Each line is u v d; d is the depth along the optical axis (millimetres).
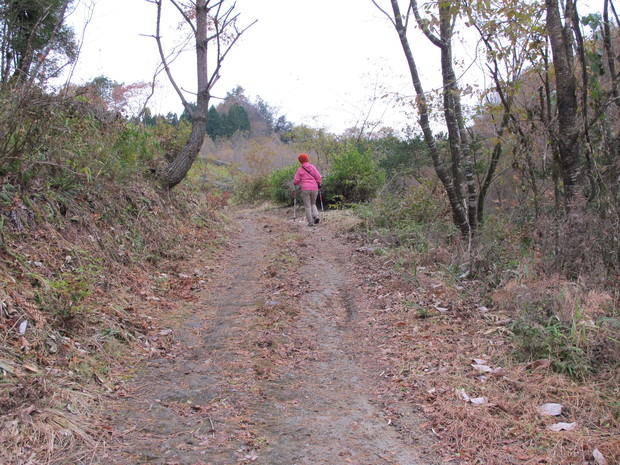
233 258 8648
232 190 22031
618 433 3344
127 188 8047
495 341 4902
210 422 3545
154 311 5738
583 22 7219
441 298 6223
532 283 5598
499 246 7223
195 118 9602
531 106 7559
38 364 3844
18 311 4191
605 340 4324
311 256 9000
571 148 5883
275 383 4258
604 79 7406
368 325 5750
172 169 9492
